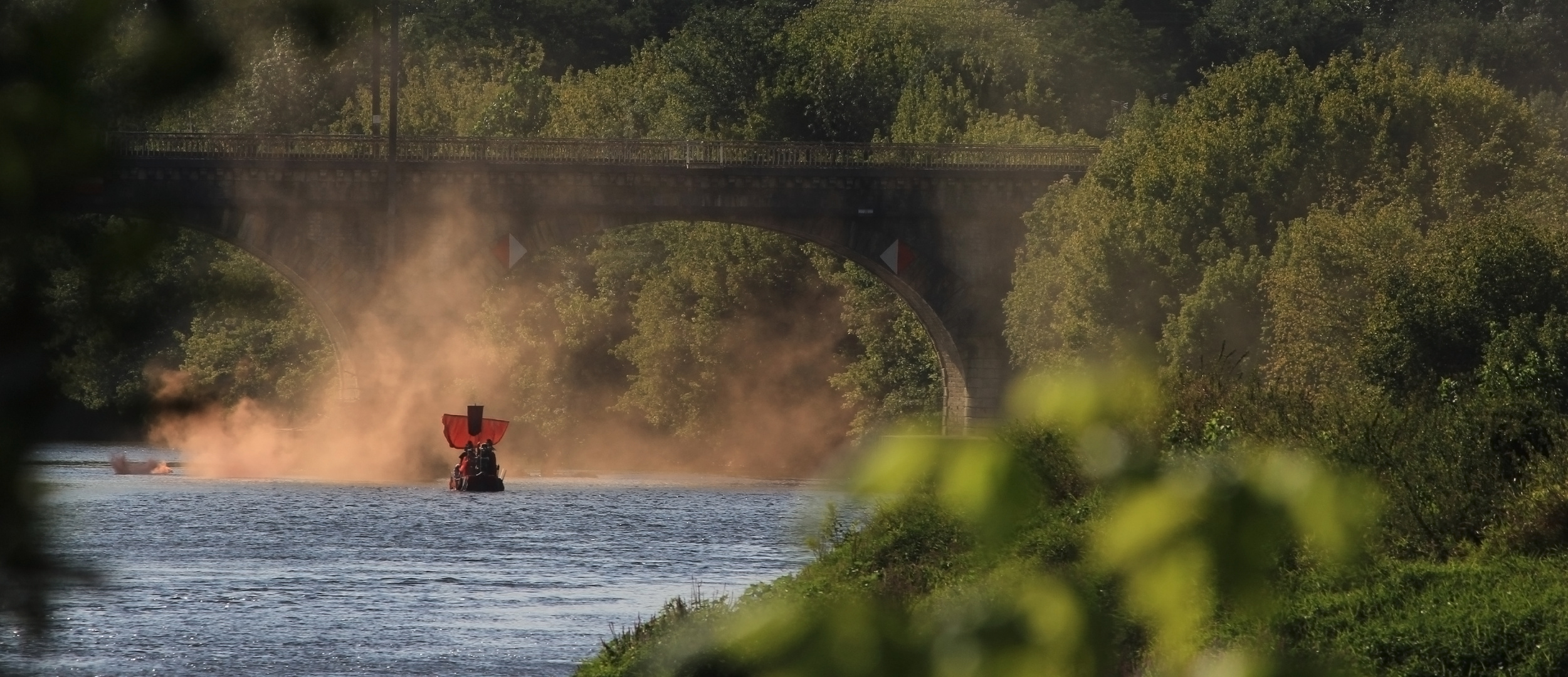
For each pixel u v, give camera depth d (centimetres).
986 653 943
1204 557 965
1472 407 9644
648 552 17050
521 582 14488
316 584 14262
